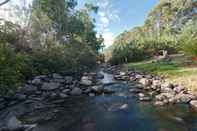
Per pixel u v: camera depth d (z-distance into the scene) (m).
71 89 17.02
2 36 21.11
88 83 18.86
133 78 22.56
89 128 9.55
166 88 15.34
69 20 47.78
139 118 10.60
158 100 13.45
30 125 9.75
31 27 30.94
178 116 10.47
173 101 12.78
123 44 55.03
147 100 13.64
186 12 65.44
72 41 43.00
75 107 12.73
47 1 39.22
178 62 26.72
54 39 34.28
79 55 36.94
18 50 22.09
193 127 9.12
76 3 49.38
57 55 26.30
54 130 9.30
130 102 13.49
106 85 19.25
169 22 68.62
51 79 20.09
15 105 12.92
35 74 20.11
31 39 27.08
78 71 31.19
